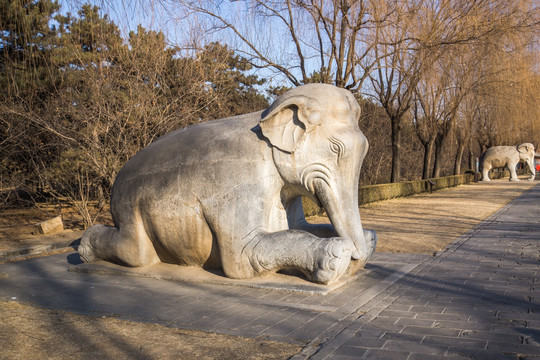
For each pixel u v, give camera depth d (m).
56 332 3.93
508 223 11.12
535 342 3.49
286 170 5.26
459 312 4.29
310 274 5.06
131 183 5.90
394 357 3.26
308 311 4.36
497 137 35.91
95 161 10.05
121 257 6.05
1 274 6.28
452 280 5.57
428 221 11.75
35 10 5.60
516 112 26.81
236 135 5.52
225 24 13.21
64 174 11.94
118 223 6.06
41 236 9.76
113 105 10.77
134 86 10.72
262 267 5.18
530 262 6.51
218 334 3.80
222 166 5.35
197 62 12.27
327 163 5.14
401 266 6.38
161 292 5.12
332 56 13.83
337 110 5.18
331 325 3.96
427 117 22.91
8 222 12.09
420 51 15.03
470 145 39.09
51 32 6.16
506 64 20.75
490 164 34.69
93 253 6.37
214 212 5.31
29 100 10.65
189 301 4.75
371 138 23.66
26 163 12.45
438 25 14.50
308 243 5.00
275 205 5.46
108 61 11.25
